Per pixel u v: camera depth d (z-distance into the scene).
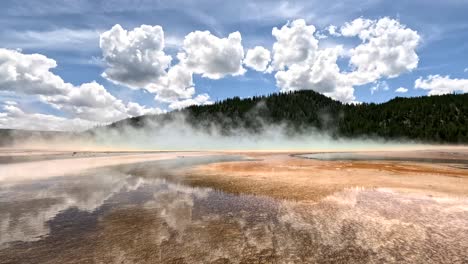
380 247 8.28
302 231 9.50
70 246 8.22
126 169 25.97
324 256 7.70
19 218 10.79
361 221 10.48
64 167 27.95
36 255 7.67
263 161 35.31
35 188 16.61
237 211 11.76
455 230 9.57
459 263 7.35
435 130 121.25
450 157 45.47
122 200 13.61
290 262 7.36
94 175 21.95
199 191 15.66
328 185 17.17
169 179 19.75
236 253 7.83
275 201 13.34
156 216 11.05
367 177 20.33
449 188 16.14
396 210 11.83
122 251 7.91
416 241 8.69
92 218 10.80
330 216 11.07
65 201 13.42
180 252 7.86
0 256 7.62
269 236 9.05
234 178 20.05
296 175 21.44
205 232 9.36
